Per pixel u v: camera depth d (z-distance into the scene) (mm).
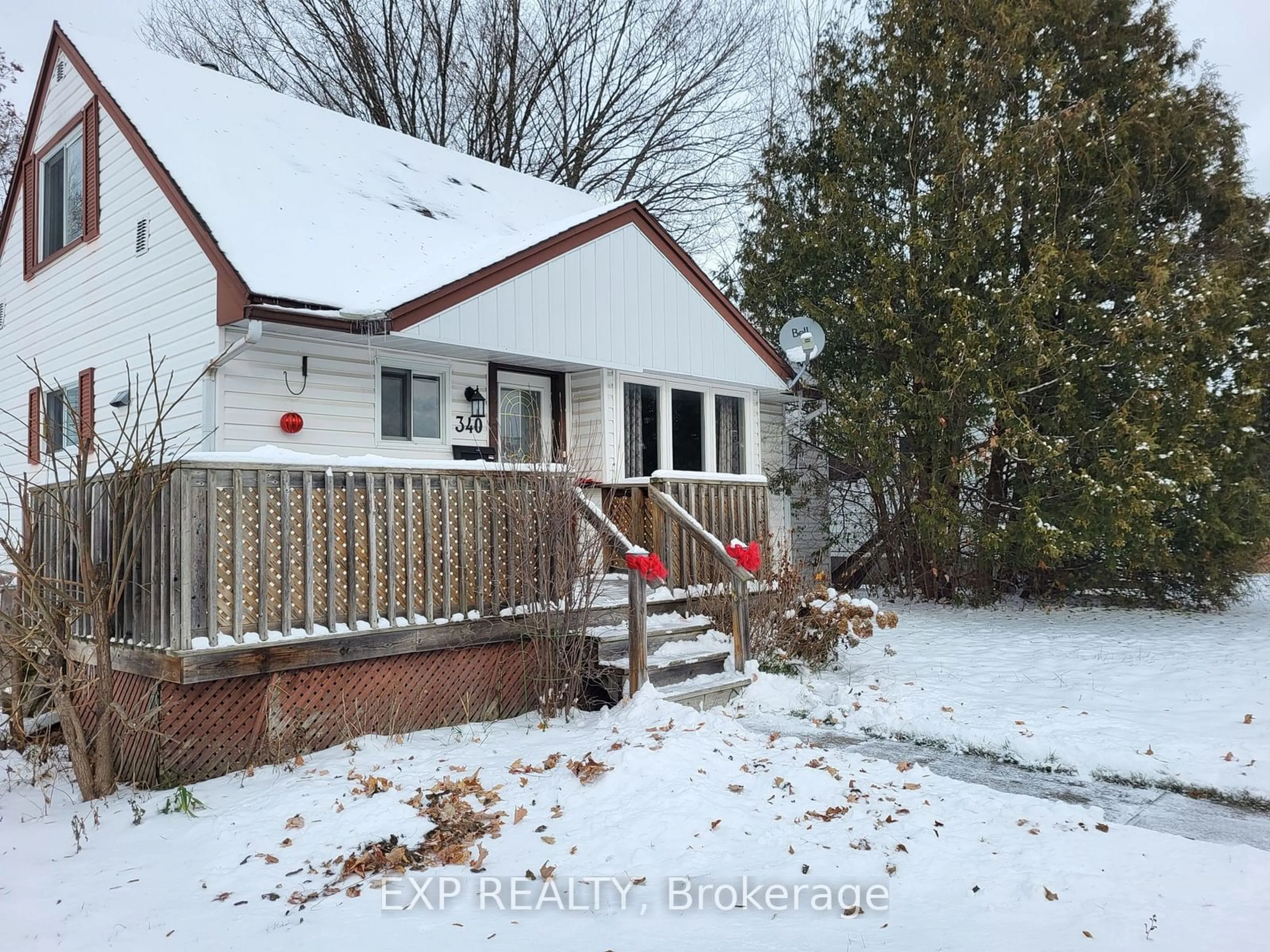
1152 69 11758
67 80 10617
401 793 4637
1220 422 10977
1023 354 10680
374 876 3781
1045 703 6633
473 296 8352
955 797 4586
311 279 7801
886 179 13047
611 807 4406
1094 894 3465
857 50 13812
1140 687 7211
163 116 9406
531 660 6762
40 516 6660
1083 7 11781
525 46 23094
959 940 3107
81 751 5258
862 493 13727
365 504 5934
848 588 14031
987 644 9461
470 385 9133
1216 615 11641
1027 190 11391
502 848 4004
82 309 10094
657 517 7953
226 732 5430
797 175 14367
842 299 12883
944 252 11656
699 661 6766
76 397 10172
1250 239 12102
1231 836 4148
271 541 5484
